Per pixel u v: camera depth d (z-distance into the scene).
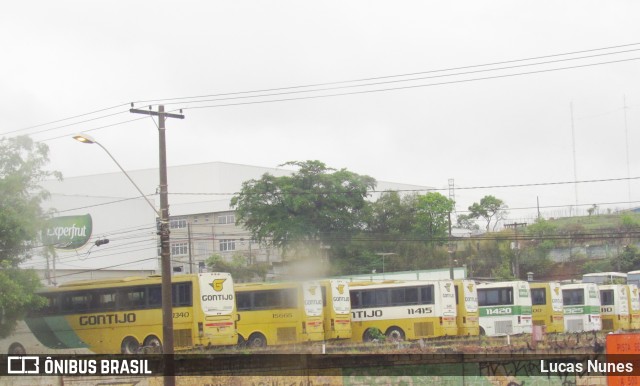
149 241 75.81
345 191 74.75
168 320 29.64
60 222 68.50
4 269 39.50
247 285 45.50
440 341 43.44
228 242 100.50
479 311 53.38
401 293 48.59
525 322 52.53
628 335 30.83
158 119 30.72
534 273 90.56
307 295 44.84
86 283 43.38
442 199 87.12
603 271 88.94
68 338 43.34
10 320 40.59
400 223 83.25
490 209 102.00
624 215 102.00
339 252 74.31
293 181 73.50
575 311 58.91
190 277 40.88
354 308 49.44
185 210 104.56
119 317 42.09
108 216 72.44
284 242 72.00
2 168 40.53
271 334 44.78
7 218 39.25
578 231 93.88
